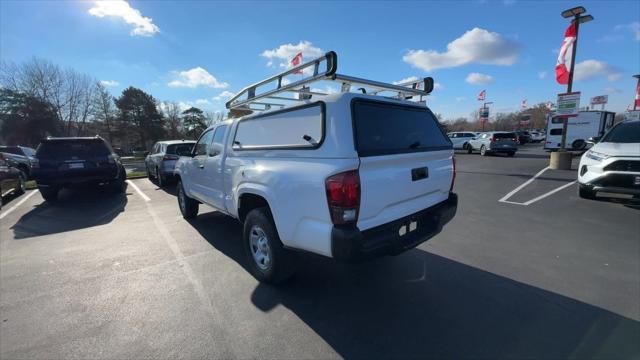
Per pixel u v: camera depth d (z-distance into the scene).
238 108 4.52
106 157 7.86
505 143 19.91
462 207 6.41
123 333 2.42
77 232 5.11
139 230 5.17
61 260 3.90
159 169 9.93
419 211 3.04
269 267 3.09
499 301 2.83
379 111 2.77
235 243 4.49
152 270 3.57
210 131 4.72
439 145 3.43
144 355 2.17
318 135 2.53
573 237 4.51
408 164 2.84
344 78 2.77
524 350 2.18
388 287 3.12
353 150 2.31
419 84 3.65
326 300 2.89
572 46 11.63
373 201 2.46
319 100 2.56
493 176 10.83
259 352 2.20
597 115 20.50
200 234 4.92
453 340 2.30
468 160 17.53
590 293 2.95
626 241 4.32
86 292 3.07
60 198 8.27
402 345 2.26
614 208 6.13
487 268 3.52
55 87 37.44
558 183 9.18
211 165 4.39
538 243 4.29
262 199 3.19
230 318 2.61
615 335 2.33
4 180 7.80
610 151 5.92
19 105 36.06
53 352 2.21
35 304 2.85
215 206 4.44
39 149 7.27
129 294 3.02
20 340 2.34
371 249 2.42
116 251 4.20
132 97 48.19
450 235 4.66
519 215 5.75
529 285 3.12
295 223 2.66
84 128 42.31
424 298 2.90
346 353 2.18
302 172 2.57
